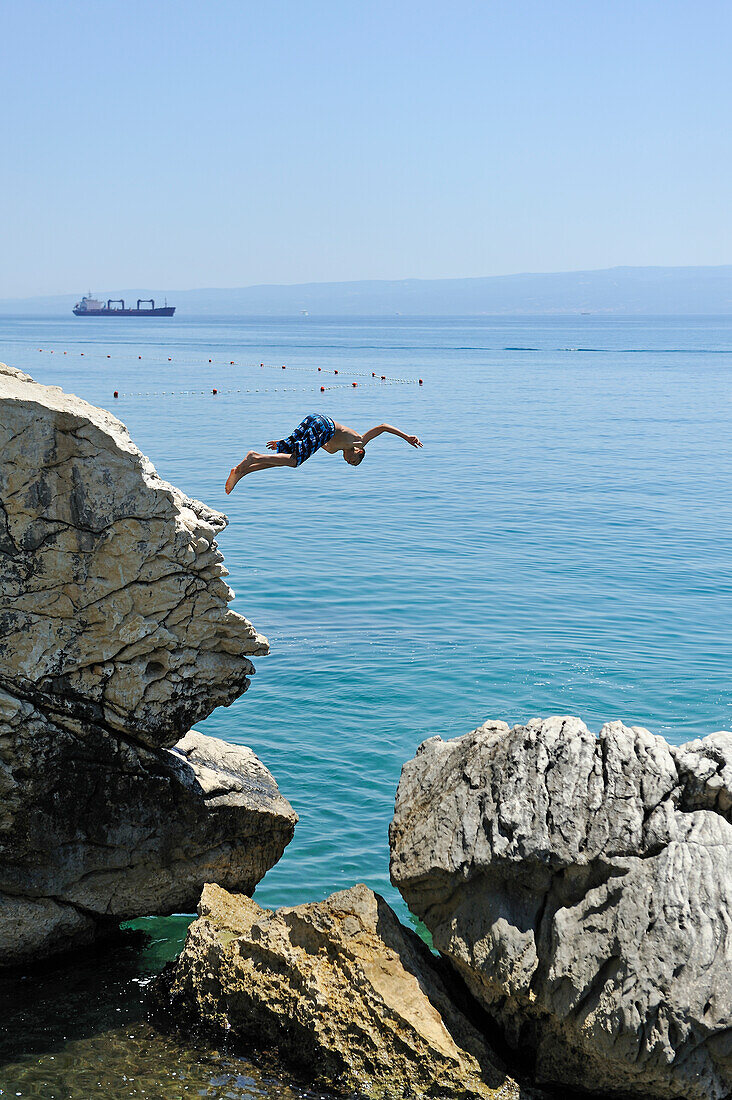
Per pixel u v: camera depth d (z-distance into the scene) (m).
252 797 12.58
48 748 10.93
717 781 9.77
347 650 21.91
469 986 10.06
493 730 11.39
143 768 11.57
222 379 101.81
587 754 10.26
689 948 8.79
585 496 41.66
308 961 9.88
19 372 11.38
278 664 21.02
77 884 11.48
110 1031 10.15
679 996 8.61
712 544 32.75
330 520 36.00
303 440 12.20
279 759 16.73
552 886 9.75
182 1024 10.26
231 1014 10.09
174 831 11.94
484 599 26.03
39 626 10.61
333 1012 9.52
